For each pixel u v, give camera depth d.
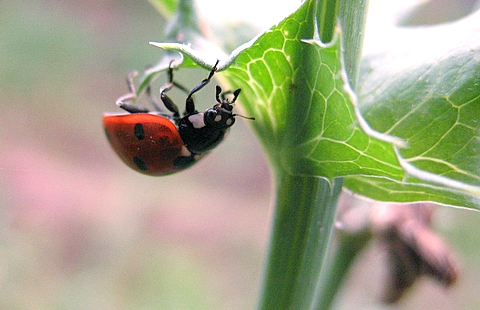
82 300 0.10
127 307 0.10
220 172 0.16
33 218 0.11
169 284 0.11
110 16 0.18
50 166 0.14
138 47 0.17
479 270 0.09
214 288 0.11
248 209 0.15
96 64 0.17
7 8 0.16
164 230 0.13
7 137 0.15
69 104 0.16
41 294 0.09
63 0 0.17
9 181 0.13
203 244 0.13
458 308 0.09
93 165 0.15
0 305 0.09
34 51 0.16
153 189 0.14
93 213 0.12
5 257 0.10
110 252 0.11
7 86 0.16
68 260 0.11
